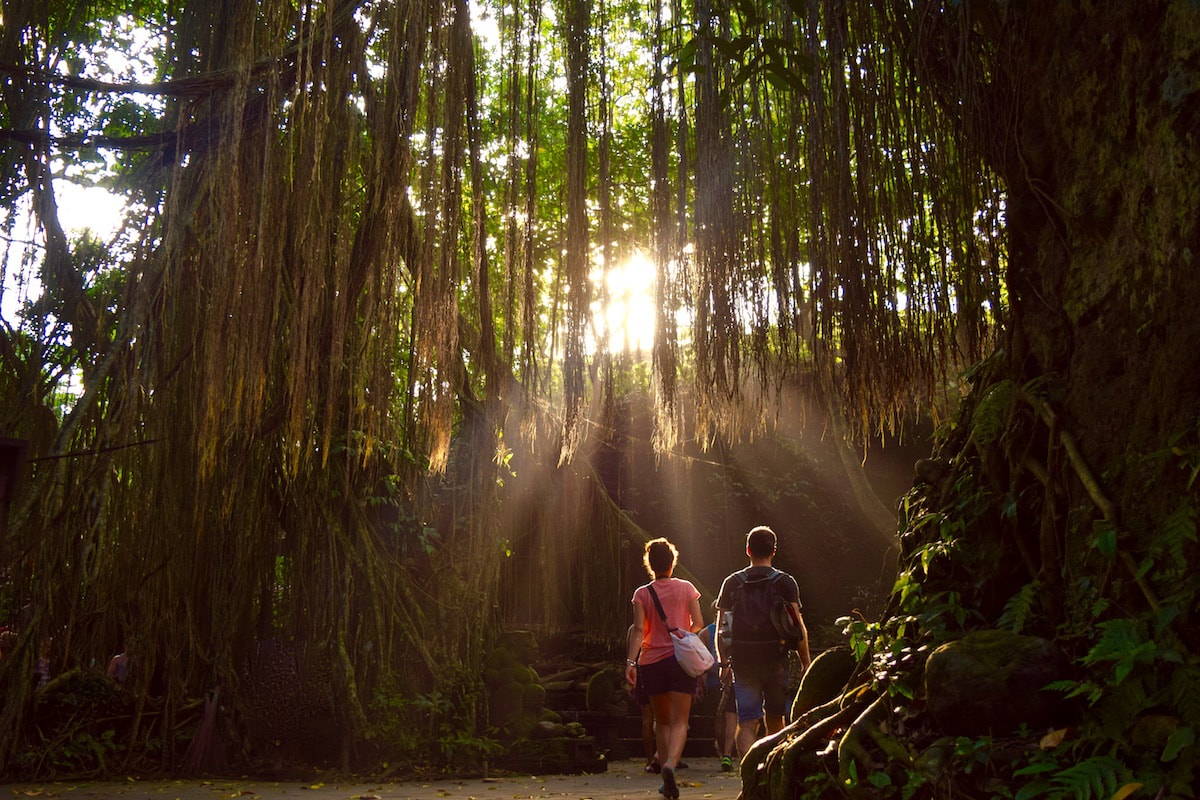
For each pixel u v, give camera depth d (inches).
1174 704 120.6
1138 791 116.6
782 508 717.9
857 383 196.5
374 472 396.5
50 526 329.1
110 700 362.3
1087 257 160.9
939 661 138.7
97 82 260.4
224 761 367.2
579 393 224.1
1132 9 152.6
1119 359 151.1
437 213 245.9
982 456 167.6
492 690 409.7
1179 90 142.8
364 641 382.0
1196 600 125.5
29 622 333.7
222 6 341.4
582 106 227.3
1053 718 132.6
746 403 209.0
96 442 338.0
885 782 138.3
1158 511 136.3
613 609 635.5
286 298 360.5
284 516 396.5
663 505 705.6
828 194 194.4
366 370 301.7
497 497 429.4
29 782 331.0
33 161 356.5
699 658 273.1
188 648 376.5
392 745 366.6
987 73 190.5
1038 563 156.2
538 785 338.6
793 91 200.1
